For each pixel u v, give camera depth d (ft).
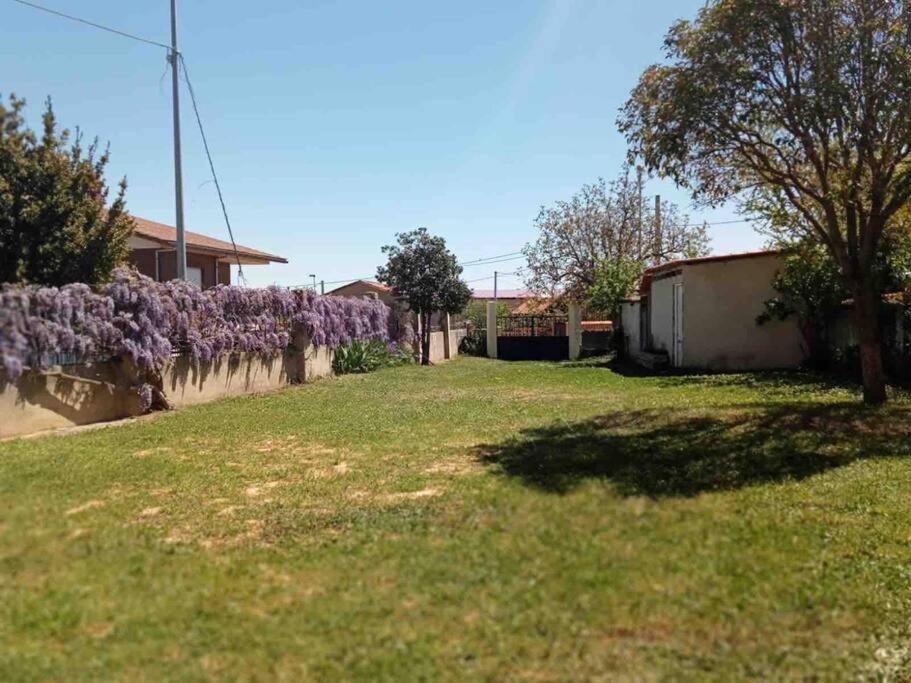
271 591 12.09
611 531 15.19
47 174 31.01
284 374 47.16
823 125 28.91
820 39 27.61
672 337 59.52
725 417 30.09
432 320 81.05
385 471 21.01
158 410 33.63
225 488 19.08
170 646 10.19
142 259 59.88
